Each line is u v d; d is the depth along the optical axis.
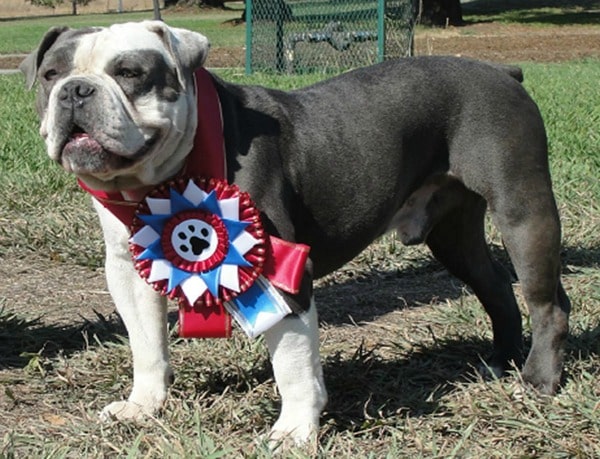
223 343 5.03
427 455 3.91
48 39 3.76
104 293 6.22
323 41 17.56
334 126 4.15
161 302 4.20
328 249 4.22
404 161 4.30
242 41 26.20
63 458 3.79
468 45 24.02
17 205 7.94
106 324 5.44
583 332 5.11
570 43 24.14
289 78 15.92
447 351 5.05
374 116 4.24
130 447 3.93
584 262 6.51
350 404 4.44
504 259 6.70
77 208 7.84
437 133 4.39
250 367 4.75
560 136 9.85
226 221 3.81
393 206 4.34
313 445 3.80
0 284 6.37
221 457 3.77
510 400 4.33
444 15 29.45
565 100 12.45
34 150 9.59
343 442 3.98
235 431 4.14
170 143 3.68
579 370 4.71
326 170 4.09
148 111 3.55
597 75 15.92
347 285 6.39
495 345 4.92
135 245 3.90
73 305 5.98
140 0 54.56
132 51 3.54
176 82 3.63
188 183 3.80
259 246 3.80
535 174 4.38
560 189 7.87
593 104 12.00
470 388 4.52
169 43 3.61
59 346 5.20
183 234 3.85
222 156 3.81
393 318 5.71
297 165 4.02
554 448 3.92
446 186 4.57
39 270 6.69
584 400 4.28
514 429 4.10
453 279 6.46
